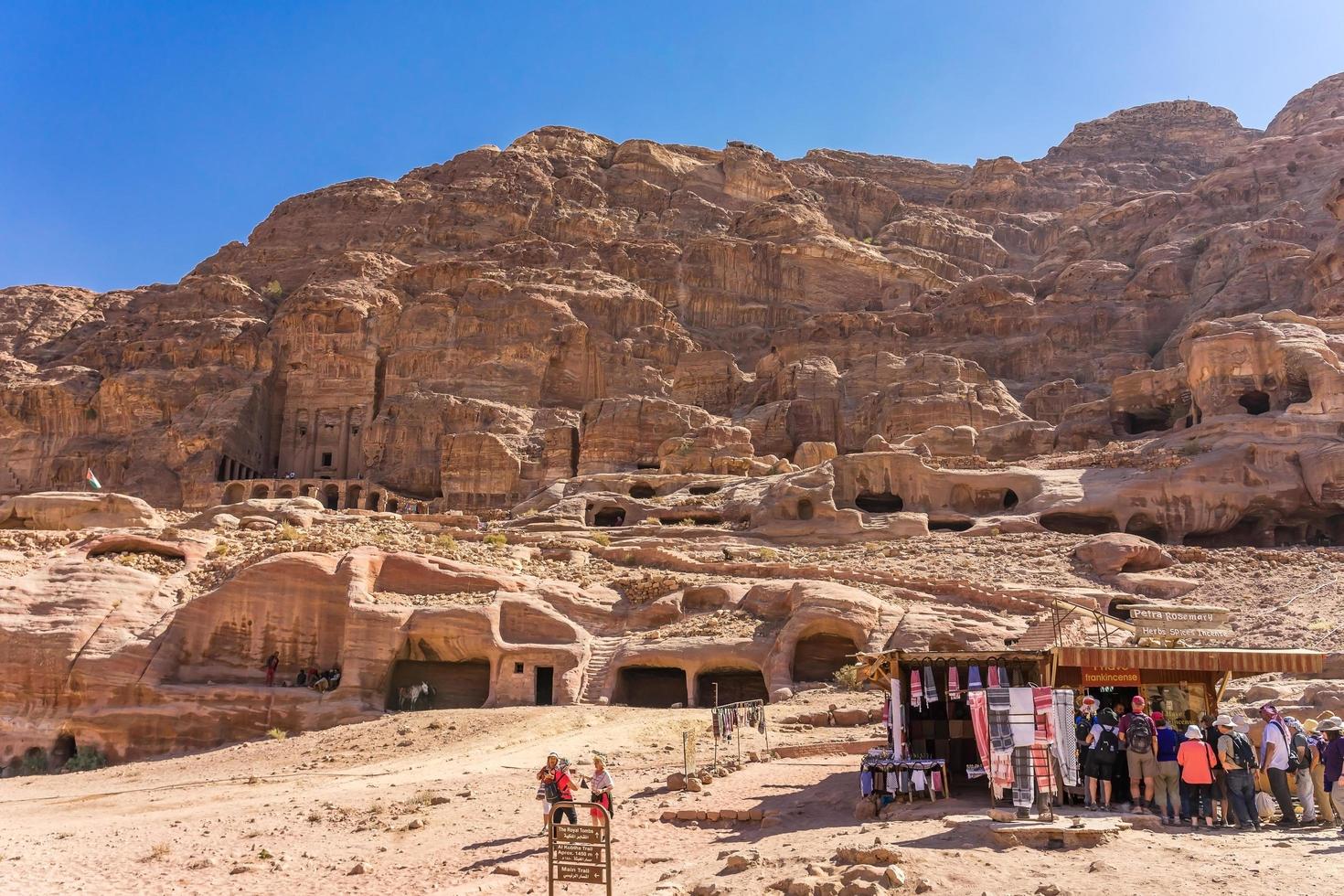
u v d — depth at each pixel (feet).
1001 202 568.82
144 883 53.98
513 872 52.08
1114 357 312.09
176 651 130.52
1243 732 53.11
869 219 549.95
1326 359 185.47
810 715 100.27
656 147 562.25
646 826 61.31
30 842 67.82
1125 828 49.06
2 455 321.73
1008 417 263.29
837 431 289.12
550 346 325.21
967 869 43.60
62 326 453.58
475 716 113.70
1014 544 167.94
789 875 45.09
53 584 135.23
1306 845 46.42
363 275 364.58
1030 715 51.62
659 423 266.16
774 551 168.55
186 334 349.20
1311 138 409.28
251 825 69.77
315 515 195.72
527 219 449.06
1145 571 155.43
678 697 129.70
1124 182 583.99
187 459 297.53
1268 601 134.31
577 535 186.19
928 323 357.00
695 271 406.62
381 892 50.29
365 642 126.82
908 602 136.56
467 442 271.90
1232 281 314.35
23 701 125.18
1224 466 176.04
